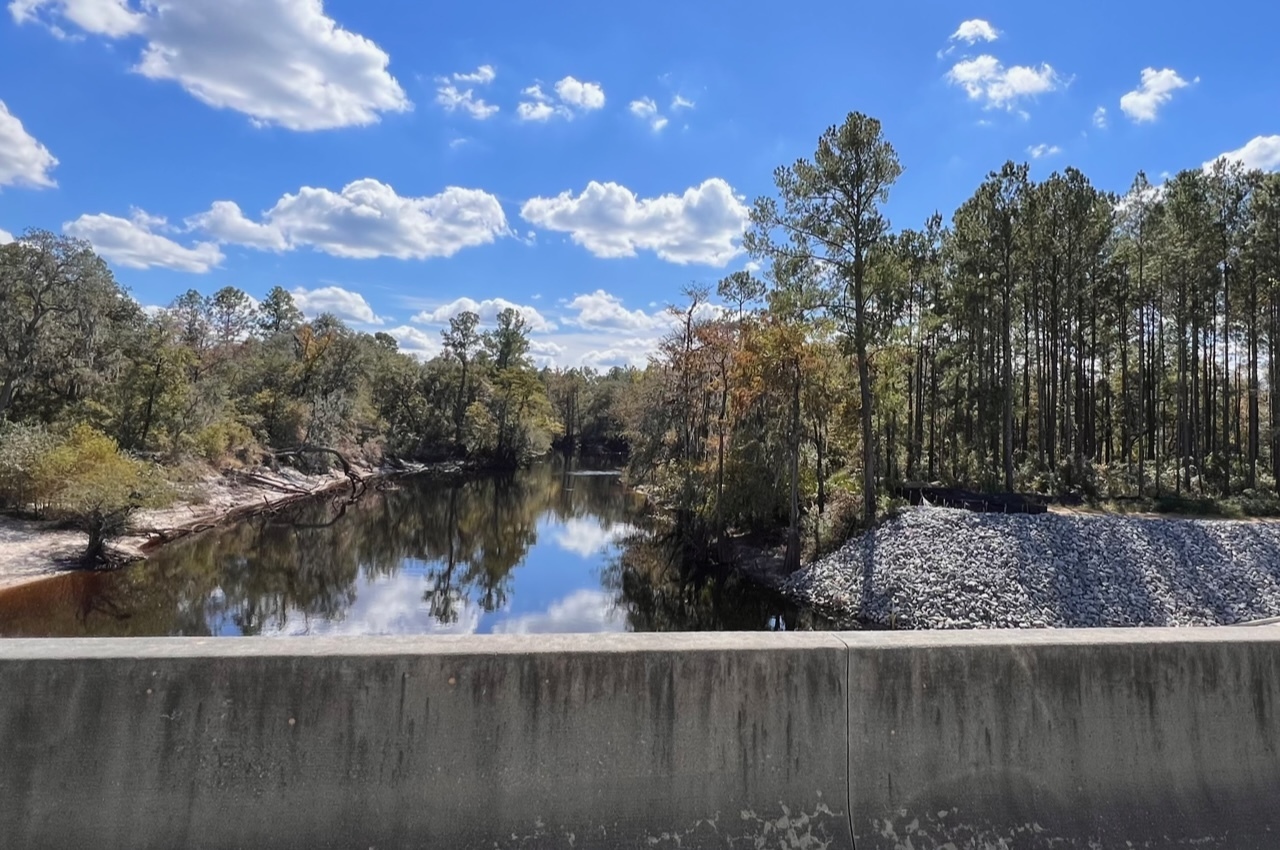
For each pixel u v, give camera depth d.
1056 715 3.19
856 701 3.07
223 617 18.83
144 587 21.58
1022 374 47.12
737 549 28.88
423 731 2.79
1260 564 21.38
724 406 31.33
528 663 2.89
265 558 27.08
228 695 2.74
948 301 38.50
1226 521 24.17
